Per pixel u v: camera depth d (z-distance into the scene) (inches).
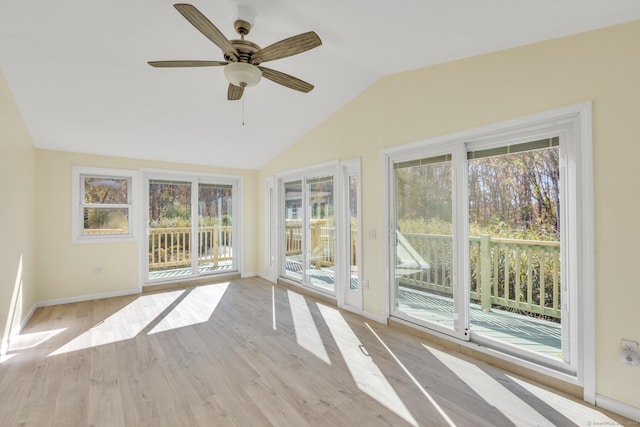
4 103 106.9
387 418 73.3
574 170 84.1
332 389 85.3
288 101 143.7
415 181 123.5
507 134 98.0
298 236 195.6
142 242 190.5
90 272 172.7
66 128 144.0
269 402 79.5
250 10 81.6
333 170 164.6
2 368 96.4
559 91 83.3
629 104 72.4
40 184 159.5
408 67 118.3
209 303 165.2
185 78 116.9
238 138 177.5
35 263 155.6
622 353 72.9
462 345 106.7
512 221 101.0
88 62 103.9
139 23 87.4
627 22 72.8
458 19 79.3
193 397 81.6
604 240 75.7
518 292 104.5
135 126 149.5
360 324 134.1
